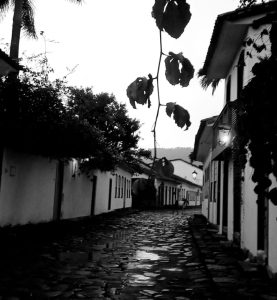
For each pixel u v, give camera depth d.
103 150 18.59
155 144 1.82
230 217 11.73
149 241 13.24
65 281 6.84
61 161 16.25
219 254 9.52
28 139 12.46
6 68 12.09
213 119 15.34
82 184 21.22
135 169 32.50
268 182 2.91
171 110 1.87
